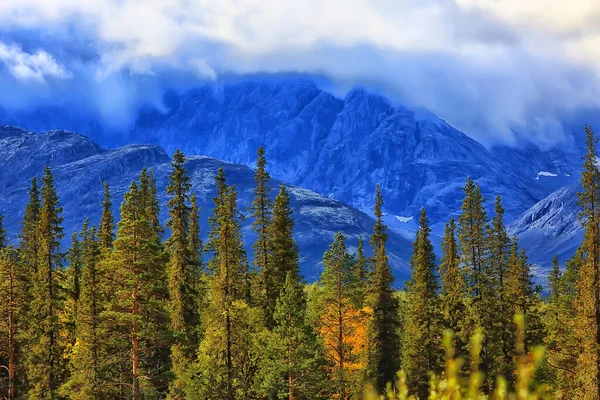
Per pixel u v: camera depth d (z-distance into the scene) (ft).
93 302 156.35
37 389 175.01
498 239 184.44
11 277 180.24
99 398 146.92
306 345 153.89
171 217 181.78
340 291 177.27
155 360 161.89
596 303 150.00
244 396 154.92
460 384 24.48
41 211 187.11
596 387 145.59
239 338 156.76
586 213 150.82
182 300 177.99
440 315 180.86
